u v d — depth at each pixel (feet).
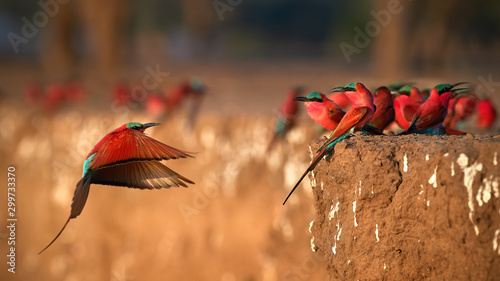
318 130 104.83
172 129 126.11
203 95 125.90
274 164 116.37
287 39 577.02
